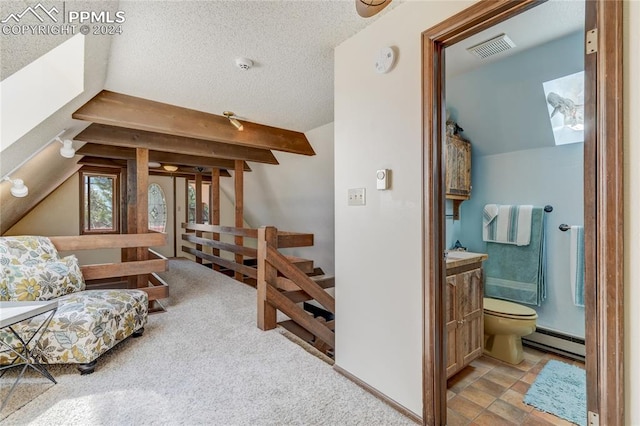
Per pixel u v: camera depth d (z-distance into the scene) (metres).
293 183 5.59
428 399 1.51
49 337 1.92
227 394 1.75
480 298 2.34
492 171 2.87
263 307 2.72
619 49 0.99
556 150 2.50
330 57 2.15
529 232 2.60
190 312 3.22
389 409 1.65
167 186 7.51
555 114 2.31
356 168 1.91
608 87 1.00
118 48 1.97
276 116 3.51
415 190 1.58
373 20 1.74
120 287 4.78
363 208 1.87
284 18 1.70
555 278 2.52
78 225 5.96
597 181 1.03
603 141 1.01
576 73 2.03
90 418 1.53
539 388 2.00
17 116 1.85
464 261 2.17
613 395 1.00
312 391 1.80
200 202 7.36
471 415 1.74
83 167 5.96
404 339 1.64
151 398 1.70
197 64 2.22
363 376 1.86
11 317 1.56
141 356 2.20
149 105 2.93
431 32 1.49
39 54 1.41
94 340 1.98
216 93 2.79
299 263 3.73
